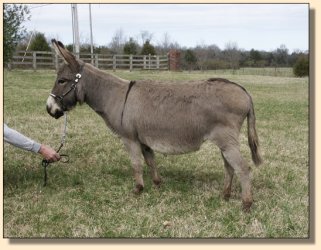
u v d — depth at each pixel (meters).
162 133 4.98
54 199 5.19
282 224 4.56
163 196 5.33
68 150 7.25
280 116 11.14
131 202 5.17
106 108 5.34
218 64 36.44
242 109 4.74
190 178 6.02
